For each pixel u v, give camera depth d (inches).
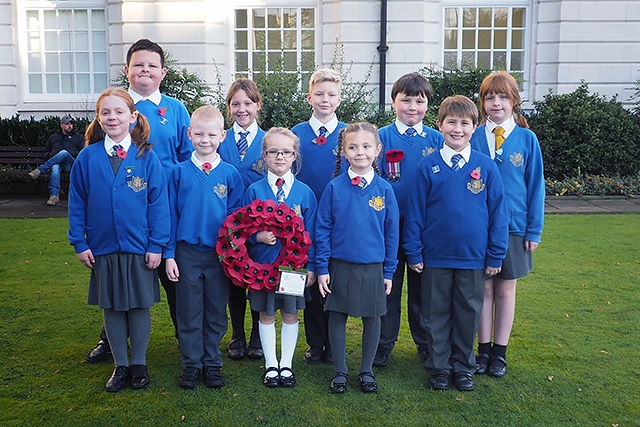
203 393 135.0
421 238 139.6
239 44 444.5
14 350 156.2
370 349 137.0
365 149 133.6
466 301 136.9
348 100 391.5
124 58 439.2
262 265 136.3
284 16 443.2
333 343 137.8
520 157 140.9
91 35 459.8
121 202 132.7
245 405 130.0
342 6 424.5
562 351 155.3
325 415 126.1
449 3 446.0
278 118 375.9
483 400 132.1
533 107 442.6
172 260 136.3
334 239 135.4
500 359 145.2
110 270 134.0
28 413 126.3
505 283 143.9
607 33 429.4
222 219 138.6
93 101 459.2
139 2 425.7
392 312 149.4
